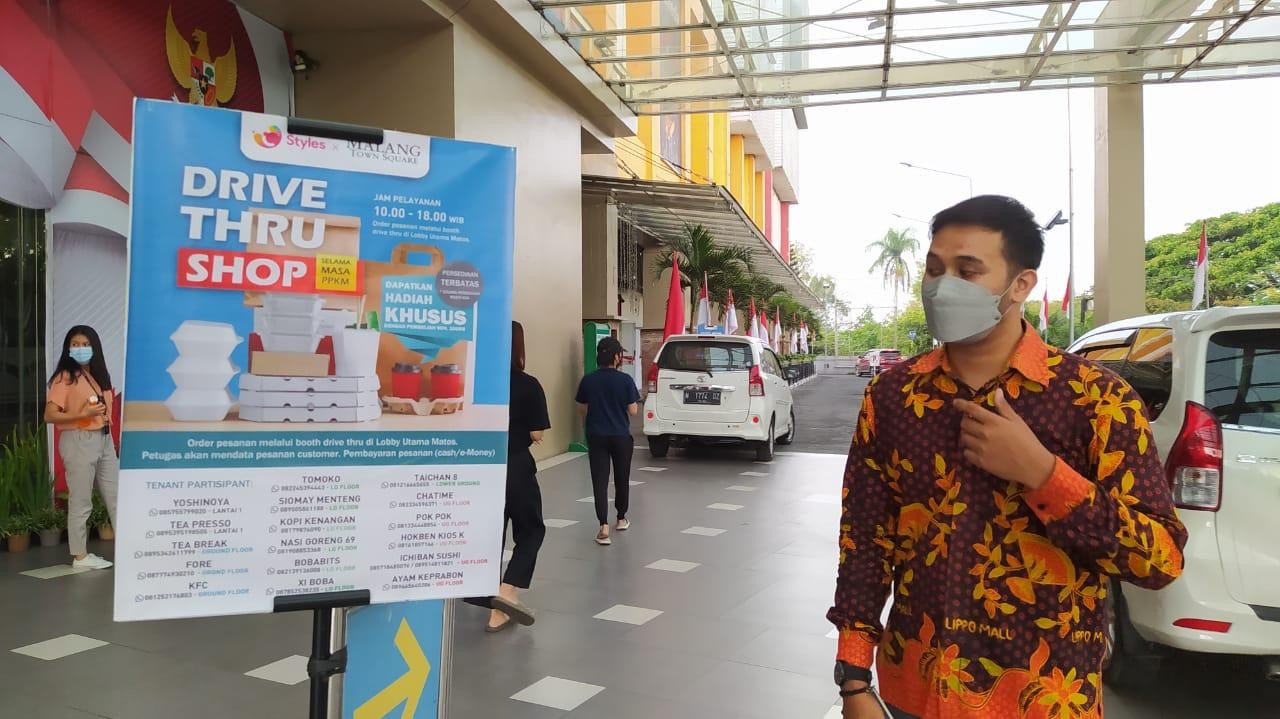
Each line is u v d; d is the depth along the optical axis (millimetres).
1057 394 1576
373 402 1989
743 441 12320
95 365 5871
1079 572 1533
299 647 4387
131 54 7164
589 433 7086
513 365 4887
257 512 1896
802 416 21297
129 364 1809
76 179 6852
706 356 12000
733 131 47719
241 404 1886
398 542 2010
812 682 4043
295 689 3863
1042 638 1526
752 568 6156
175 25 7547
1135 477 1515
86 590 5332
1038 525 1539
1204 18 9867
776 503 8805
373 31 9016
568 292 12539
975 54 11359
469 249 2078
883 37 10656
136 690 3830
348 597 1963
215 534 1865
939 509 1632
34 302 6695
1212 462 3357
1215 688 3932
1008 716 1526
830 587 5668
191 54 7727
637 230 23828
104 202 7031
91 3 6824
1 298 6500
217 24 8039
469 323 2076
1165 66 11578
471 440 2072
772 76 11984
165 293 1839
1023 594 1536
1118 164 12844
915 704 1651
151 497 1820
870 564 1775
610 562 6320
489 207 2100
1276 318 3488
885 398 1732
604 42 11367
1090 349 4973
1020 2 9281
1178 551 1489
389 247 2010
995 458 1472
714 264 24891
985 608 1551
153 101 1843
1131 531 1428
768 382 12211
